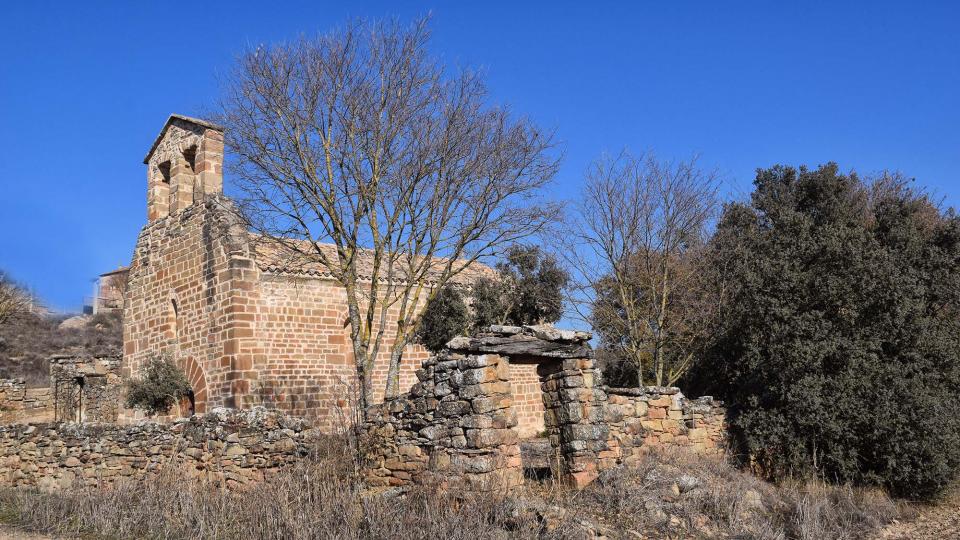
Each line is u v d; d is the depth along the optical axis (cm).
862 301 1677
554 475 1361
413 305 1861
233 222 2052
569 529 1044
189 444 1397
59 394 2992
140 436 1471
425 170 1803
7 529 1127
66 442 1551
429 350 2377
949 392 1672
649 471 1329
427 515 995
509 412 1218
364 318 2269
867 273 1673
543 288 2533
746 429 1692
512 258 2456
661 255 2150
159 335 2297
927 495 1598
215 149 2206
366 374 1712
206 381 2080
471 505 1044
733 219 2656
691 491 1292
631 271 2166
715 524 1212
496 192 1878
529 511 1068
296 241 2097
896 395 1591
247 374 1992
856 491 1549
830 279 1691
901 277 1667
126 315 2469
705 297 2092
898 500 1556
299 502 1034
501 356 1244
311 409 2114
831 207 2375
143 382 2183
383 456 1288
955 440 1580
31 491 1451
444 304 2366
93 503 1198
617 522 1159
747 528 1203
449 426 1195
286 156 1789
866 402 1598
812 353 1638
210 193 2167
